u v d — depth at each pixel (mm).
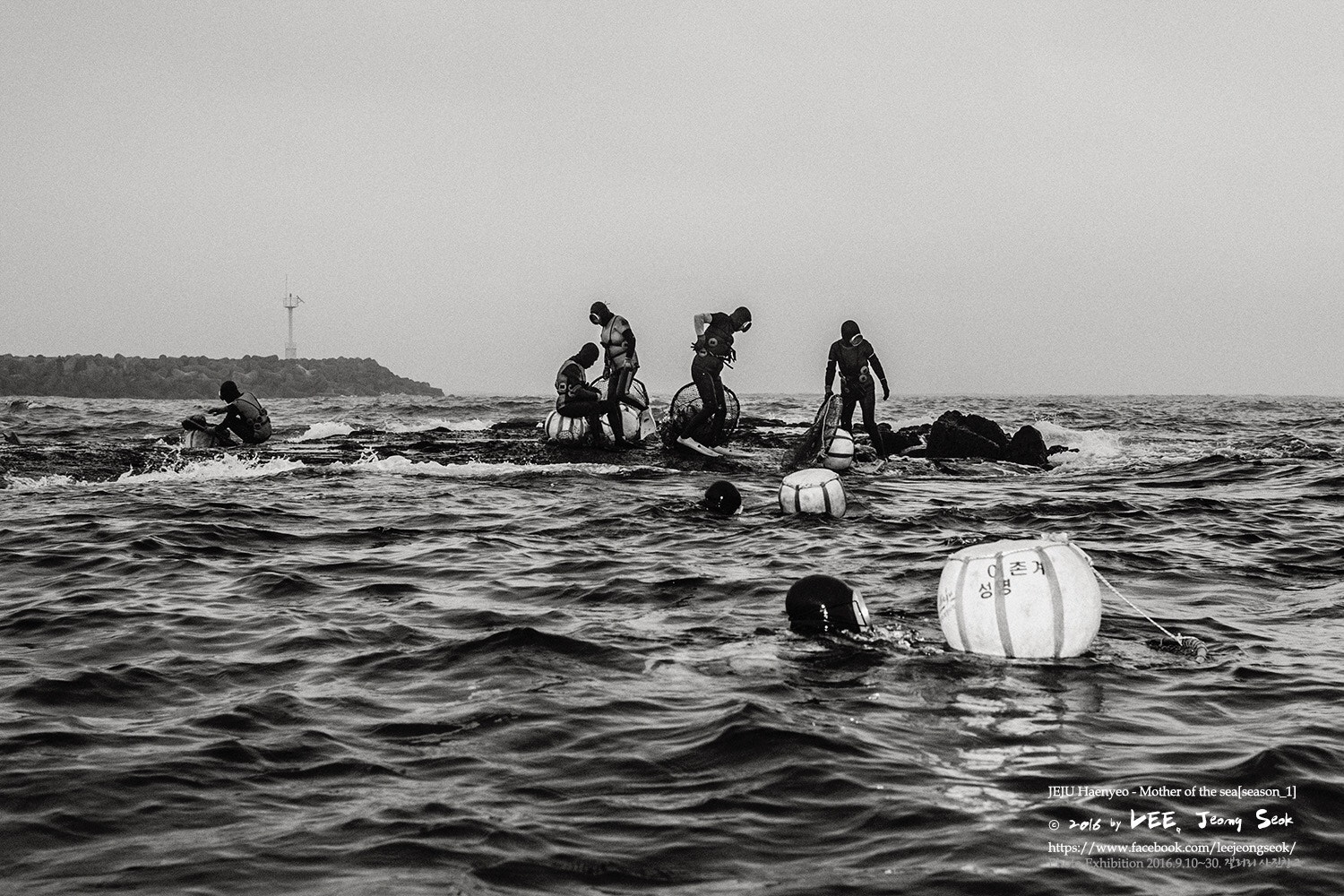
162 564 11320
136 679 7203
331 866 4555
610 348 23078
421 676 7266
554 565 11328
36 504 15633
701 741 5984
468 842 4773
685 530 13641
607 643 8070
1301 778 5473
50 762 5695
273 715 6465
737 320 22688
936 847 4746
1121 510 15516
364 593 9992
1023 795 5297
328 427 30766
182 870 4520
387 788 5375
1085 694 6844
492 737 6090
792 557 11719
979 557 7883
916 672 7328
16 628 8594
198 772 5566
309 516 14836
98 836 4844
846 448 20953
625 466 21297
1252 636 8320
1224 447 28219
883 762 5684
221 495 16969
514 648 7918
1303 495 17625
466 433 29281
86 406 61219
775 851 4711
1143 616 8898
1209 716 6438
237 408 24438
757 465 21578
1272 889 4383
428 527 13984
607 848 4734
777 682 7094
